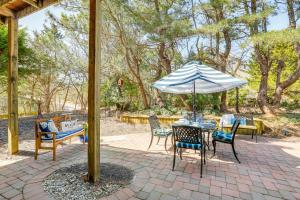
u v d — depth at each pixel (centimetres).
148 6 802
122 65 944
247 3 825
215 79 358
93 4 259
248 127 546
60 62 1105
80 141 508
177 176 305
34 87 1277
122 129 705
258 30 819
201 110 887
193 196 249
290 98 1076
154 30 733
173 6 798
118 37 841
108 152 423
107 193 250
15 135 403
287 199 246
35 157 369
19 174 303
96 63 263
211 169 335
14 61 398
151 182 283
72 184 271
